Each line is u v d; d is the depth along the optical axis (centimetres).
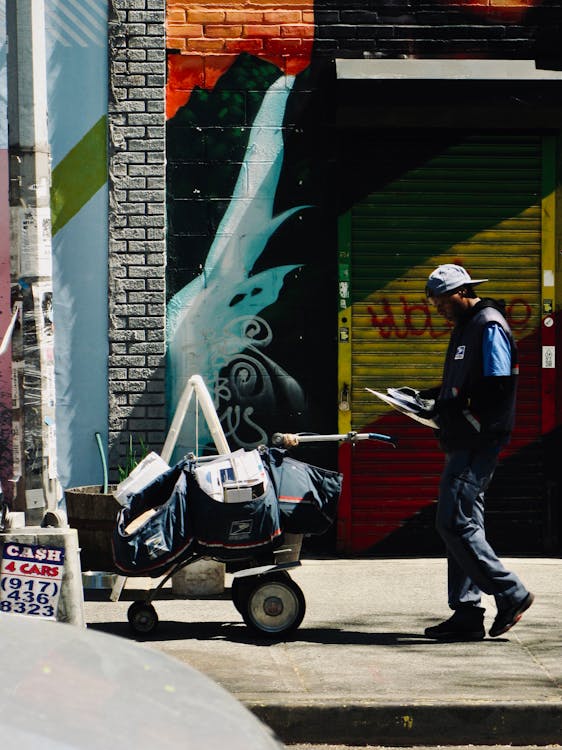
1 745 290
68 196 1051
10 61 765
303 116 1058
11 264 771
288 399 1062
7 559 709
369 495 1066
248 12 1056
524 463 1068
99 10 1049
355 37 1058
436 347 1064
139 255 1052
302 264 1061
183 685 355
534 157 1062
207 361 1061
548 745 623
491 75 1017
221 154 1059
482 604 897
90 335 1053
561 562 1041
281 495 771
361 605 879
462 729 621
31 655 354
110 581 914
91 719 312
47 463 770
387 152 1057
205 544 761
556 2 1063
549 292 1064
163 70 1050
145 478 796
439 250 1062
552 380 1065
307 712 619
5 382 1062
